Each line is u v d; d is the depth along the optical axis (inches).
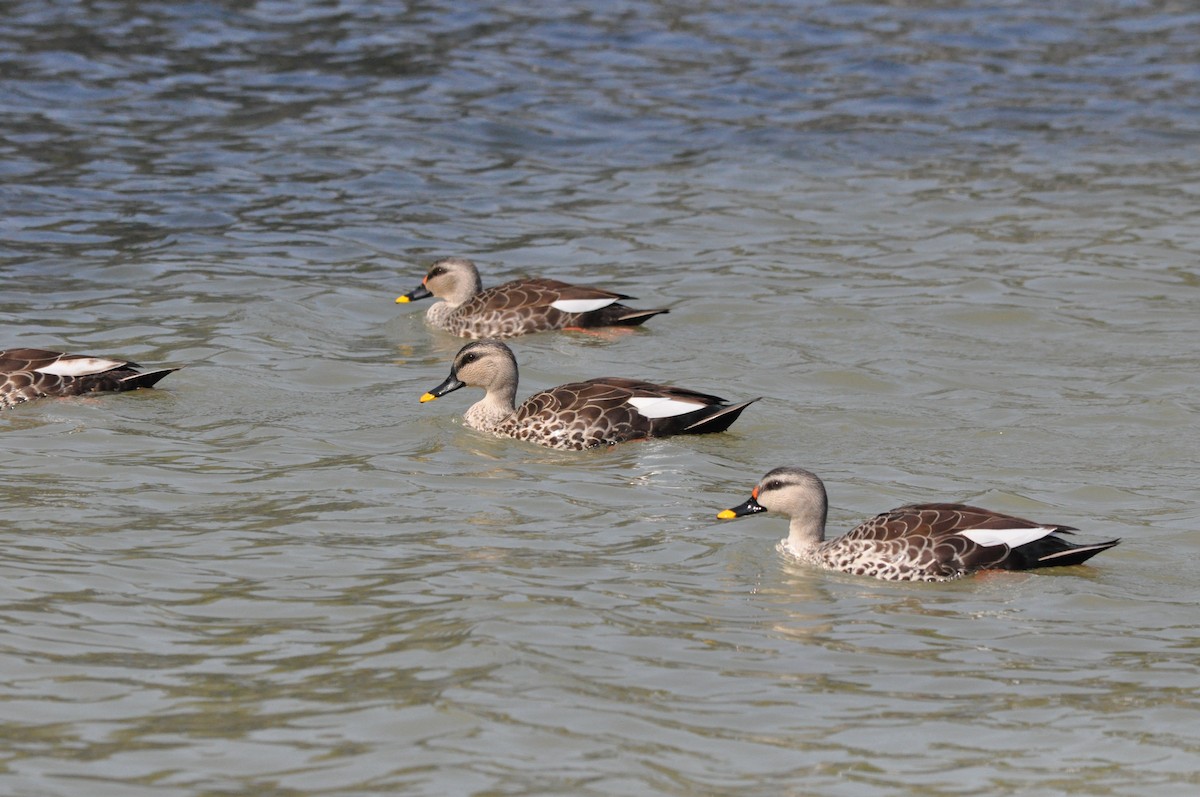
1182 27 1594.5
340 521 579.5
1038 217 1066.1
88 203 1063.6
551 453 676.7
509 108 1309.1
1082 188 1131.3
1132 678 461.1
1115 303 898.1
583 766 400.5
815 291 921.5
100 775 391.2
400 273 967.0
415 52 1453.0
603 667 459.8
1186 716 435.2
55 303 878.4
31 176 1109.7
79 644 466.6
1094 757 410.9
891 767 403.9
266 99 1309.1
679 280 944.9
